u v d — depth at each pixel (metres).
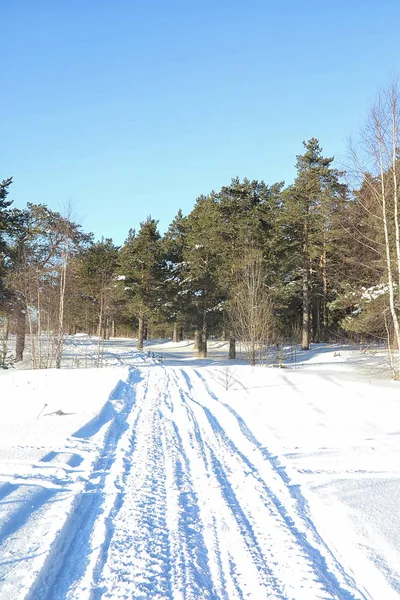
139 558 3.62
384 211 15.19
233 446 7.42
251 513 4.62
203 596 3.12
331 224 25.75
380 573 3.42
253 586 3.26
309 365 24.05
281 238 30.42
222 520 4.42
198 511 4.64
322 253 31.81
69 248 23.45
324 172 29.03
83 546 3.81
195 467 6.15
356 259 22.52
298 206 29.62
